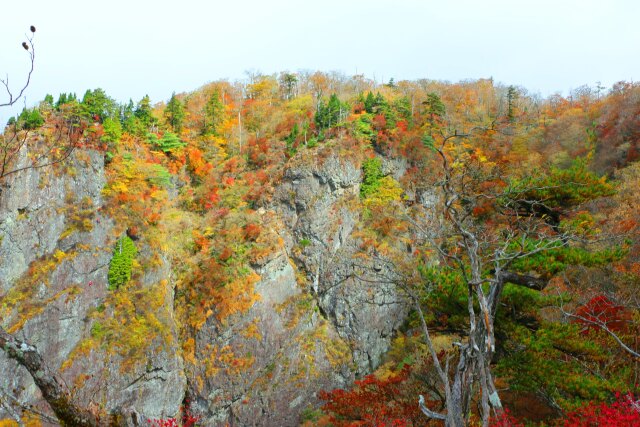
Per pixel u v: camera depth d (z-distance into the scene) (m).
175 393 46.16
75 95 53.72
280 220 60.59
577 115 67.25
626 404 13.02
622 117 53.72
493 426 12.50
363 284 53.84
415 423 19.52
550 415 19.58
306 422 45.91
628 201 35.66
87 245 45.69
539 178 21.66
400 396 22.55
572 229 18.08
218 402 46.69
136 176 55.38
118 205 50.62
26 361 4.91
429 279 19.47
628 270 25.83
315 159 60.81
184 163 65.62
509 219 17.73
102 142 52.22
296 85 98.62
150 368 44.47
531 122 64.88
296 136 68.44
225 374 47.12
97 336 43.31
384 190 62.09
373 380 24.14
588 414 13.30
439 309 19.62
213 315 49.09
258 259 52.53
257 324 49.62
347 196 61.00
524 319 18.94
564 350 18.06
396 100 75.50
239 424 46.19
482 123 71.62
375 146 66.25
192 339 48.94
